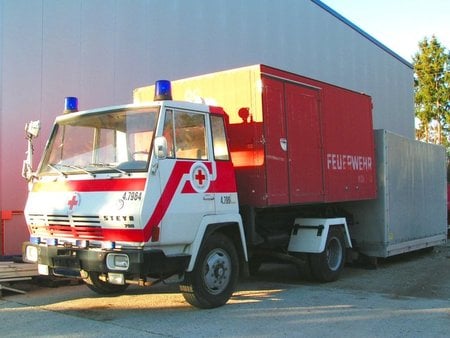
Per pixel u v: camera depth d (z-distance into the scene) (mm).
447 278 9805
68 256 6531
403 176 11969
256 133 7734
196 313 6805
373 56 23844
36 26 10344
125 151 6543
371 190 10766
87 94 11125
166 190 6328
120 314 6777
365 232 11148
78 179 6711
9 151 9891
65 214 6637
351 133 10195
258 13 16281
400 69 26938
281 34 17375
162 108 6473
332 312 6953
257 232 8508
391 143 11508
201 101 7555
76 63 10961
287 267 11109
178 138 6633
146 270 6074
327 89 9477
